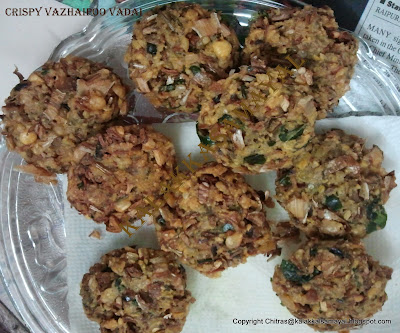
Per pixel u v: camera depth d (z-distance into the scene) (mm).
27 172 212
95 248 230
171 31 193
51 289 237
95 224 230
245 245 199
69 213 231
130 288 206
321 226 200
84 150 199
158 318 207
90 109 197
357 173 197
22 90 198
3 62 236
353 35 205
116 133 197
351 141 204
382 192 203
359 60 217
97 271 213
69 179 204
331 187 197
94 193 199
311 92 189
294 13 194
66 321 236
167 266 208
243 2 212
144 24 197
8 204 236
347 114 225
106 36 224
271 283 222
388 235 222
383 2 219
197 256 200
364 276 195
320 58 191
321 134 209
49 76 199
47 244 237
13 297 237
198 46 194
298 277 199
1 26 235
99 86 198
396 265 222
